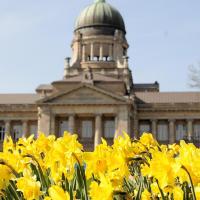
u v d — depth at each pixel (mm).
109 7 164250
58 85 129875
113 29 160875
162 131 136750
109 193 5094
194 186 6320
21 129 137125
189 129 133875
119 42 157875
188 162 5926
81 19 162125
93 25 160000
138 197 7918
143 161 7648
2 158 7660
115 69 151750
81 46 158250
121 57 156500
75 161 7469
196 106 134375
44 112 123938
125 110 122500
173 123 135125
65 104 123562
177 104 135625
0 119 136375
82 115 126062
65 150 7555
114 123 127625
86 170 6723
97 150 6812
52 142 9766
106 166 6719
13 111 136375
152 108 135875
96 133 123188
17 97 144375
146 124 137500
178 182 7441
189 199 6773
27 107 136250
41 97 132125
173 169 5504
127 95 132750
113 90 131625
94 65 152875
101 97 123500
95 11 161750
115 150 7645
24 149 9539
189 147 6383
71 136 8031
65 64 154000
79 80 130500
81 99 124000
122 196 5973
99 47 157875
